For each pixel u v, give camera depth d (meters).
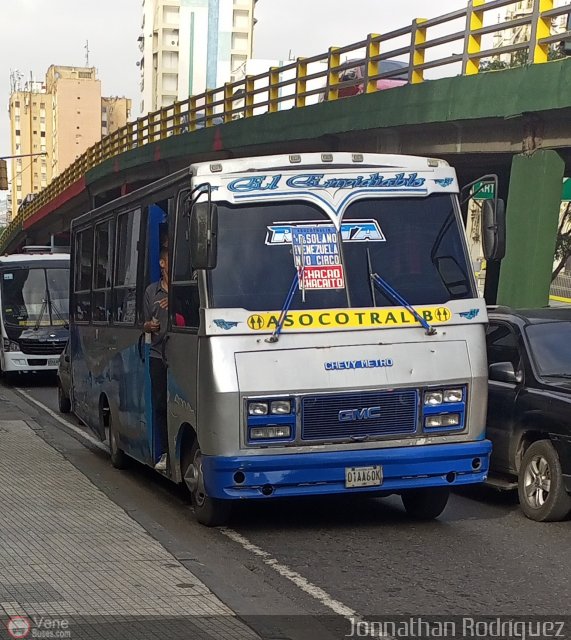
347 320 7.74
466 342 7.99
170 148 35.22
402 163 8.28
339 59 24.47
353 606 5.98
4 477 10.12
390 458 7.63
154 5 128.38
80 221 13.78
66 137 166.38
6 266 24.11
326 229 7.94
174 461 8.66
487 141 18.97
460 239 8.27
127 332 10.54
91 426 13.04
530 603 6.04
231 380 7.47
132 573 6.31
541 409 8.49
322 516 8.80
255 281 7.71
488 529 8.22
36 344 23.64
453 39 19.22
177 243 8.51
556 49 23.75
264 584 6.41
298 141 25.91
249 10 128.50
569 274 31.98
